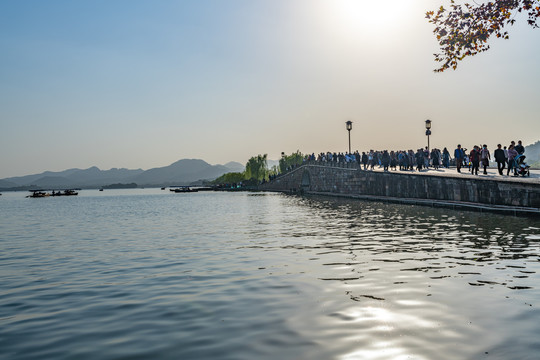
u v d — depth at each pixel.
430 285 10.73
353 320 8.27
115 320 8.99
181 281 12.66
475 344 6.80
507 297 9.39
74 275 14.46
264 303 9.79
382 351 6.71
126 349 7.28
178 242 22.38
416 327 7.72
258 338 7.54
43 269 15.93
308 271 13.27
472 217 26.66
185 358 6.78
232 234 25.06
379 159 60.97
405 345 6.90
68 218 47.31
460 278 11.38
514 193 26.86
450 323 7.84
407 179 42.28
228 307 9.59
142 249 20.31
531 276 11.35
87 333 8.21
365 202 48.66
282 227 27.78
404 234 21.00
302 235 22.84
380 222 27.19
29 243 24.55
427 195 38.44
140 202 96.94
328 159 75.44
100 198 150.88
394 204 42.28
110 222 39.03
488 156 35.50
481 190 30.34
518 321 7.79
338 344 7.09
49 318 9.34
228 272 13.70
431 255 15.03
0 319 9.40
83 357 7.00
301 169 93.94
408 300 9.47
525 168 32.47
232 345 7.25
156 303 10.23
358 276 12.19
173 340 7.62
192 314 9.16
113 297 11.05
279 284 11.64
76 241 24.77
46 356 7.11
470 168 42.66
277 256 16.44
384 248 17.11
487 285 10.52
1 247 22.97
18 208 81.88
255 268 14.18
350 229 24.41
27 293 11.96
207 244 21.03
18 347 7.57
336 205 47.12
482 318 8.04
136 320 8.92
